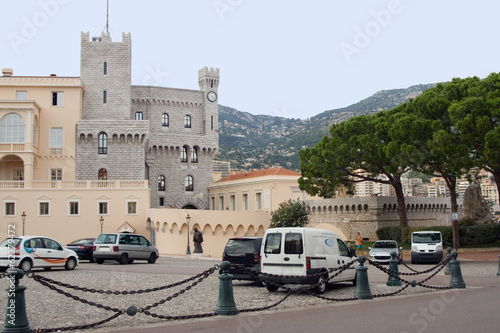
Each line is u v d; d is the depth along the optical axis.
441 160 43.78
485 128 40.03
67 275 26.47
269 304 16.84
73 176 67.62
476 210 53.69
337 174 52.00
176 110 85.25
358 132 51.34
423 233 38.34
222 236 56.72
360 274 17.94
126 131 68.88
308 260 19.83
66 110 68.25
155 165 79.00
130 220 61.88
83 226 60.66
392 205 59.94
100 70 72.44
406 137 45.62
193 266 34.97
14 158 64.38
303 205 57.53
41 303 17.20
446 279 25.11
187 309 15.88
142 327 13.09
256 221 58.72
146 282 23.31
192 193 81.44
